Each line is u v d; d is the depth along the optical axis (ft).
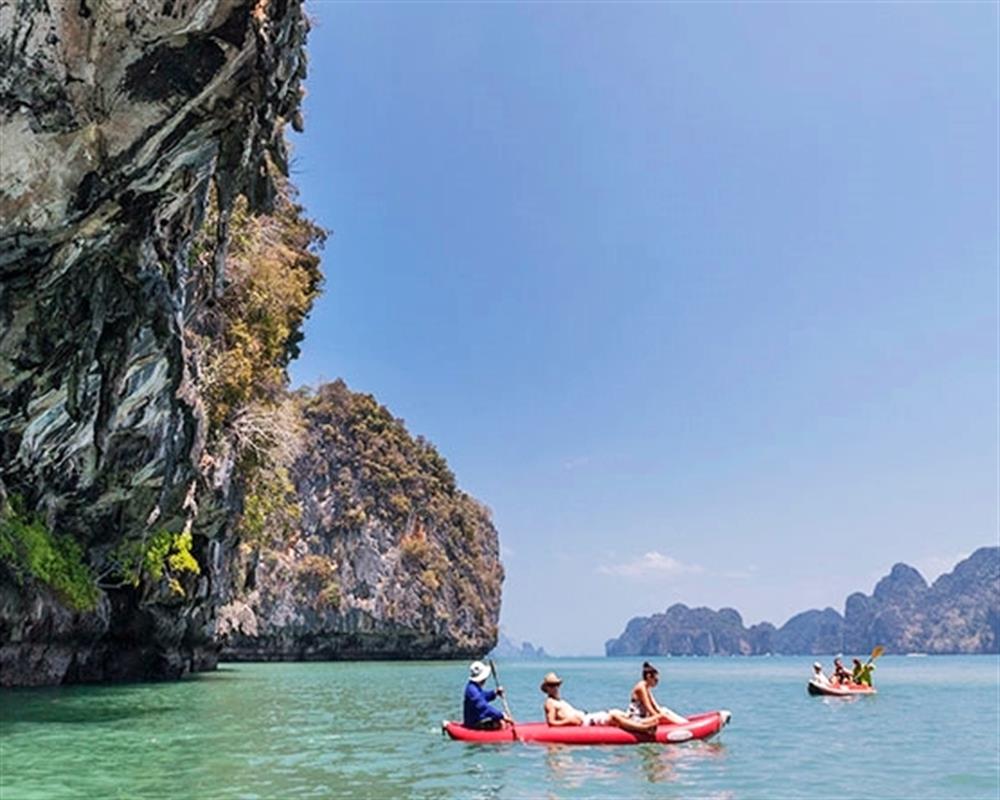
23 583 53.06
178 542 71.31
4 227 35.96
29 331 41.22
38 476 50.11
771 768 30.89
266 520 110.22
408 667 176.96
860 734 44.80
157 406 54.08
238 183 49.21
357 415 263.90
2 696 50.67
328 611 222.89
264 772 27.86
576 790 25.89
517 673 184.14
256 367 82.48
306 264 95.81
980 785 29.07
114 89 34.73
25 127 33.86
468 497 318.86
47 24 32.01
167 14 33.19
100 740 33.78
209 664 109.50
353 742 35.68
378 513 250.57
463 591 276.82
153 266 45.29
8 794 23.31
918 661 398.01
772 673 188.75
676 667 277.23
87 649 64.08
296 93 48.16
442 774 28.17
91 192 37.11
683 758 32.37
